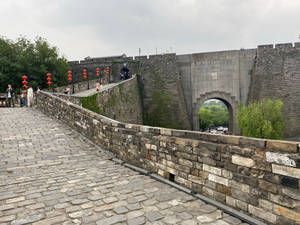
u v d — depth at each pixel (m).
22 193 4.41
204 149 4.39
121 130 7.12
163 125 30.88
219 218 3.59
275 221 3.20
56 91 20.83
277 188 3.18
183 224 3.37
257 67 29.67
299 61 28.20
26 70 31.05
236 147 3.79
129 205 3.97
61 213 3.62
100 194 4.43
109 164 6.71
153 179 5.48
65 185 4.88
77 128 10.16
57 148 7.97
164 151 5.44
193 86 32.12
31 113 13.59
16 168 5.99
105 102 18.45
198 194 4.44
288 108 27.88
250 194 3.56
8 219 3.40
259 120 24.30
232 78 31.00
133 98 27.92
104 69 35.38
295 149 2.97
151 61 32.81
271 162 3.26
